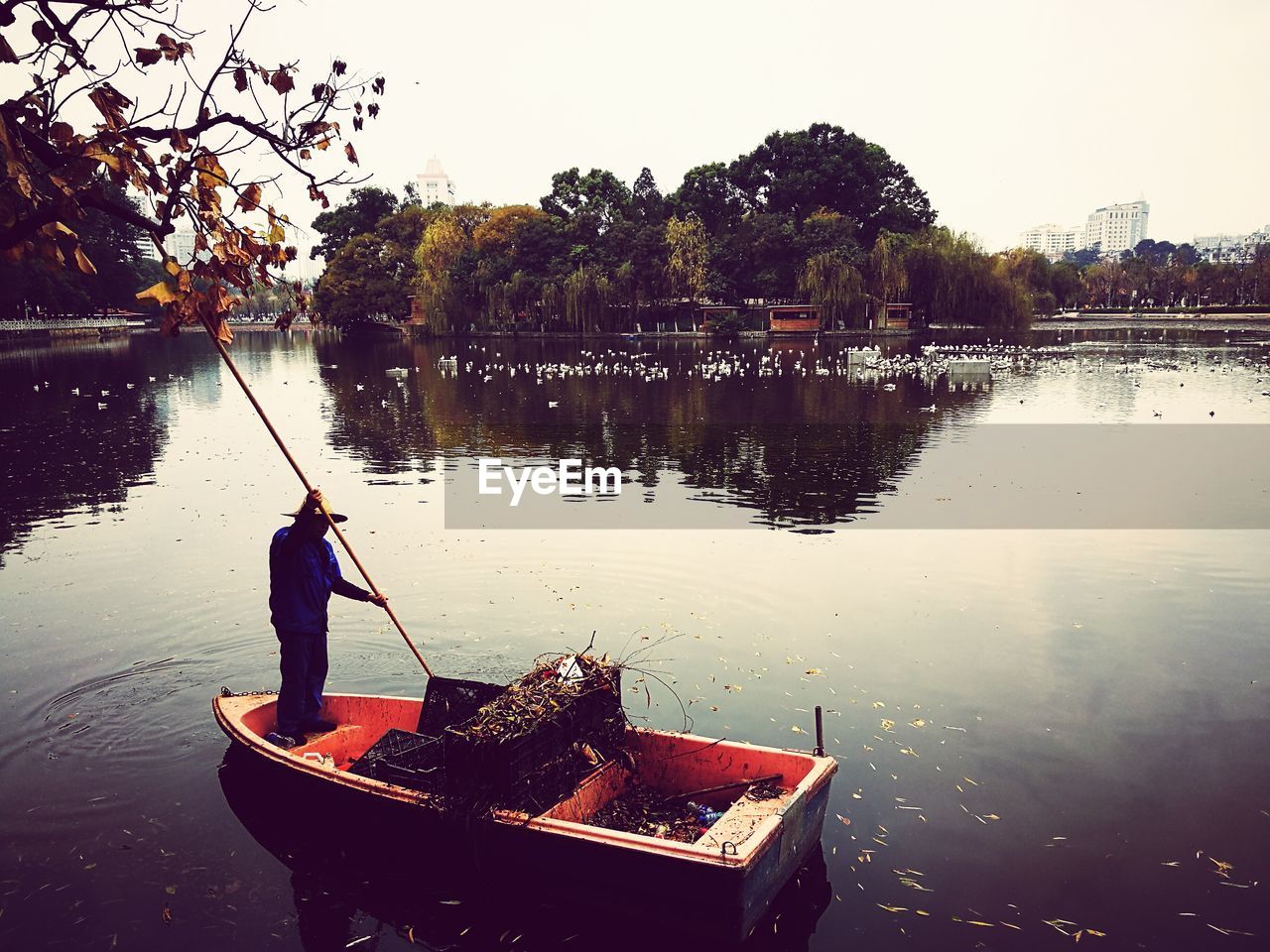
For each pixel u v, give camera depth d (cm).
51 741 710
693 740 600
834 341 7062
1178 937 489
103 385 3944
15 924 508
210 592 1048
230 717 669
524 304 8225
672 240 7819
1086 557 1188
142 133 489
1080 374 4162
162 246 490
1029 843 570
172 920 512
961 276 7162
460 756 537
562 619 957
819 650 873
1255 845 567
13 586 1077
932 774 650
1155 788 630
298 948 491
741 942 481
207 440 2308
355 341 8706
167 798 634
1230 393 3281
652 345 6931
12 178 422
